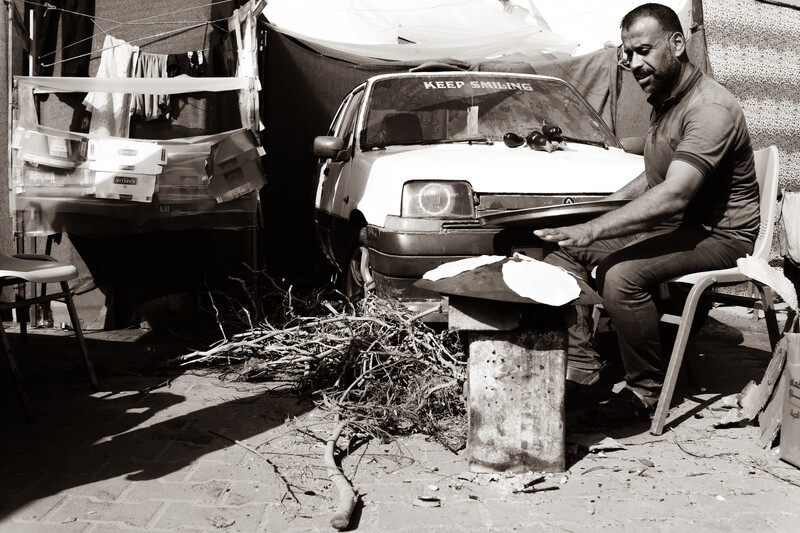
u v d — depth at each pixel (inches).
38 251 228.8
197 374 178.2
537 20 337.1
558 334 116.7
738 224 138.9
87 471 119.8
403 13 326.3
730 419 142.0
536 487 113.4
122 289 231.8
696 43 295.9
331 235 227.5
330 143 211.5
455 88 219.0
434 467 122.1
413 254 161.8
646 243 138.6
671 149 138.9
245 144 215.3
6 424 141.9
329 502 108.7
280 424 142.6
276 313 216.7
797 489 113.9
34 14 220.5
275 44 305.0
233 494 111.3
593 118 216.5
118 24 226.7
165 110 227.8
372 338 160.2
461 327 116.6
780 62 320.2
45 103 224.2
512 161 171.5
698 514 105.2
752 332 237.9
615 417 142.0
